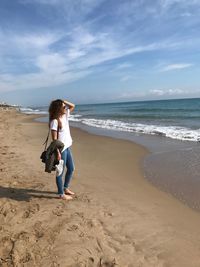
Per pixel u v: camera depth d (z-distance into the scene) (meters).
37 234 3.88
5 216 4.43
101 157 8.97
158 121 21.59
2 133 14.17
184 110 39.00
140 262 3.31
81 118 31.17
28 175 6.51
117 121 23.69
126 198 5.27
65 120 4.96
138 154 9.27
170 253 3.48
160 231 4.00
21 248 3.55
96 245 3.63
